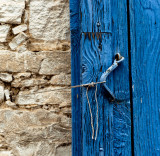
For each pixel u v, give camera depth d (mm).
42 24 1357
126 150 1078
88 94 1055
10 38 1340
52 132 1309
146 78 1120
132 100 1104
